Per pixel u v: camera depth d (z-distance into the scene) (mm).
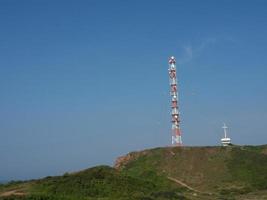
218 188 122438
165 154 150875
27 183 100188
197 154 147750
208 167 138625
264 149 154625
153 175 132375
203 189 123375
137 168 145000
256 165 135875
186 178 133250
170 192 103188
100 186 96938
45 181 99375
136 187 102688
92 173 104938
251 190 119125
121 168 150125
